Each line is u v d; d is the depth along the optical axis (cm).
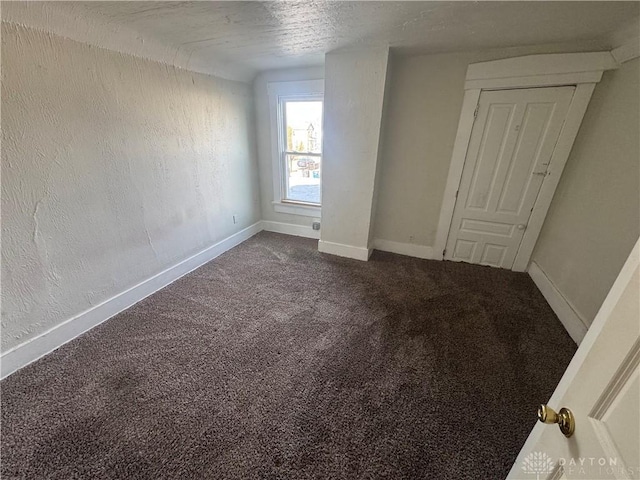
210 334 200
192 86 258
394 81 279
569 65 221
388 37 212
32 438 129
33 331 171
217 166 306
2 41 137
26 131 153
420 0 150
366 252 318
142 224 232
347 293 255
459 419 143
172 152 249
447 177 294
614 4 150
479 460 125
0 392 151
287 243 366
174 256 270
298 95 323
